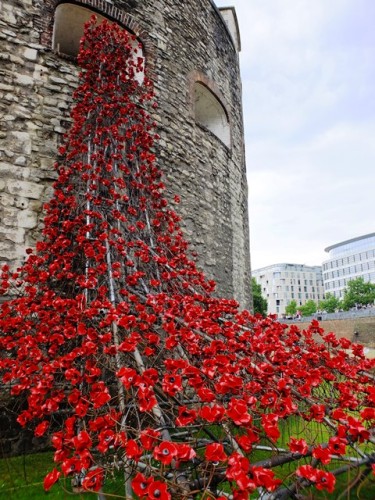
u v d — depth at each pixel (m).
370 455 1.38
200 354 1.80
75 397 1.68
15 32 3.73
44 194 3.51
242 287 6.36
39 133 3.63
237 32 8.24
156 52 5.03
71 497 1.86
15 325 2.44
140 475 1.14
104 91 3.72
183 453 1.15
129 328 1.90
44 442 2.69
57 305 2.28
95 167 3.29
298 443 1.28
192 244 4.91
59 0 4.20
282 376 1.66
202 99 6.32
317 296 71.38
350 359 2.11
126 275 2.66
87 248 2.63
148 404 1.34
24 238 3.31
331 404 1.70
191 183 5.16
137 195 3.51
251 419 1.33
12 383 2.61
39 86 3.74
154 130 4.69
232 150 6.65
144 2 5.04
